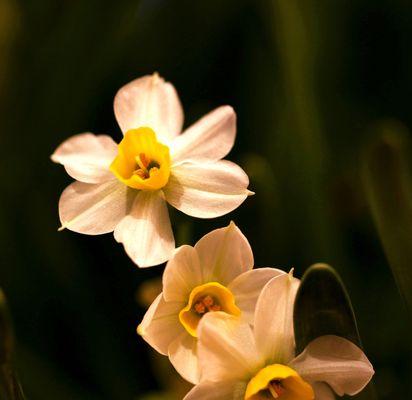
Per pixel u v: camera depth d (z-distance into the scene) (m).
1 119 0.48
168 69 0.49
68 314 0.47
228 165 0.40
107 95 0.49
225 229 0.39
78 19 0.48
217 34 0.50
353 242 0.48
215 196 0.40
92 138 0.41
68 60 0.48
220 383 0.38
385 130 0.47
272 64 0.49
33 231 0.47
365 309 0.46
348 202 0.48
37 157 0.48
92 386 0.47
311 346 0.38
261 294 0.38
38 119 0.48
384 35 0.50
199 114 0.49
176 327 0.39
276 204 0.45
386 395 0.45
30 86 0.48
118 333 0.47
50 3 0.49
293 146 0.47
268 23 0.49
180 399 0.44
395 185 0.41
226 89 0.50
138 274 0.48
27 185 0.48
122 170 0.40
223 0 0.50
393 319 0.46
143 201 0.40
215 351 0.38
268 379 0.38
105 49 0.48
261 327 0.38
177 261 0.39
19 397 0.38
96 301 0.47
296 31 0.47
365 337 0.46
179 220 0.41
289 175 0.47
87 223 0.40
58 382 0.46
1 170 0.48
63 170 0.48
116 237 0.40
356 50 0.50
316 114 0.47
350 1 0.49
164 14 0.50
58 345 0.47
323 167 0.47
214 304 0.39
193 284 0.39
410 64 0.50
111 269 0.48
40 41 0.49
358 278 0.47
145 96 0.41
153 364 0.46
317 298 0.38
